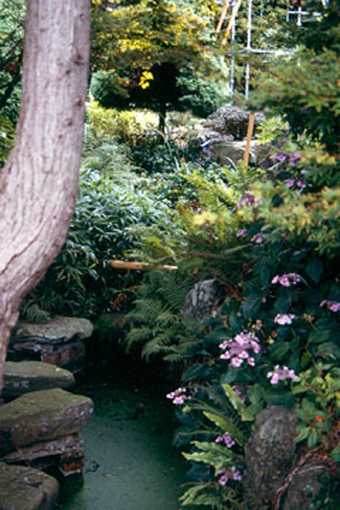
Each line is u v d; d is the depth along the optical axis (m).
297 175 3.09
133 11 3.37
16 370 4.18
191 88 9.42
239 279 3.82
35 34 2.24
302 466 2.69
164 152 9.06
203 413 3.25
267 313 3.24
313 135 2.95
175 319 4.59
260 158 7.43
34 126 2.23
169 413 4.43
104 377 5.02
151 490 3.50
